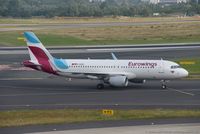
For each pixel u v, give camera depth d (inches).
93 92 7844.5
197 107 6535.4
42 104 6825.8
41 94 7696.9
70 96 7485.2
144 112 6151.6
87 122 5565.9
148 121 5605.3
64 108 6505.9
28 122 5570.9
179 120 5649.6
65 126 5354.3
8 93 7810.0
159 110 6294.3
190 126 5329.7
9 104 6835.6
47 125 5408.5
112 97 7367.1
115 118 5782.5
